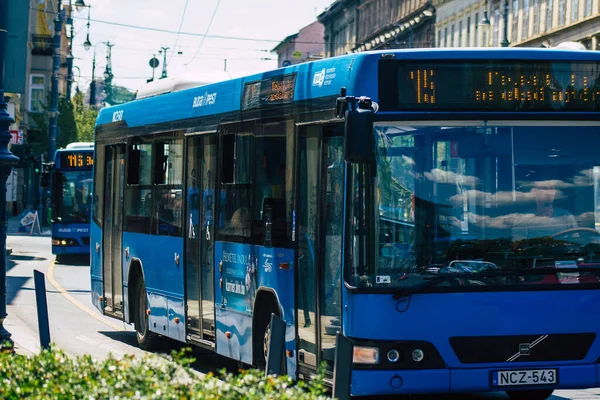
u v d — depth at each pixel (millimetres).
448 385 11156
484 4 88938
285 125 13141
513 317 11305
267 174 13602
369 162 10844
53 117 67500
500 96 11492
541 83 11578
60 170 43125
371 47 123188
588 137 11602
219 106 15258
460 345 11234
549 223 11438
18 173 97625
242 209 14336
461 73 11469
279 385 7516
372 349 11148
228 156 14898
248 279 14109
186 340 16484
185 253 16422
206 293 15633
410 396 13977
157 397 7332
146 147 18391
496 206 11367
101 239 20859
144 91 19094
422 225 11242
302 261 12555
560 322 11398
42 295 12609
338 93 11789
